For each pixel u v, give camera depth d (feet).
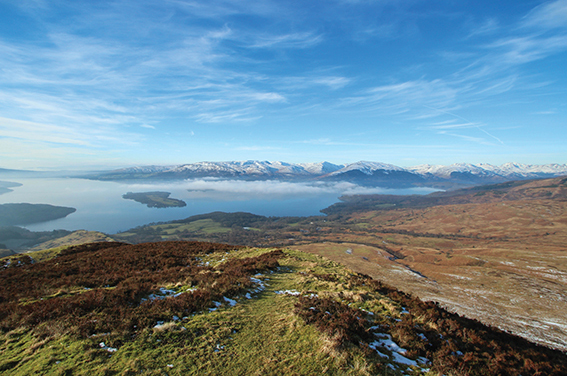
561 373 30.42
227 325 38.52
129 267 83.46
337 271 82.64
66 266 82.64
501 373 29.73
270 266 82.58
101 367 27.35
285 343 34.12
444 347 33.71
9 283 66.03
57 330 33.60
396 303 51.01
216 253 114.93
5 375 26.86
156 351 30.66
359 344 32.65
